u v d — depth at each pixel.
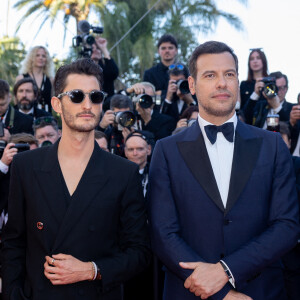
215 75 2.30
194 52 2.39
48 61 6.00
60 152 2.33
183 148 2.40
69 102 2.22
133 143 4.11
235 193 2.27
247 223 2.26
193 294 2.30
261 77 5.21
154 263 3.88
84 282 2.22
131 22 14.72
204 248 2.27
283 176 2.32
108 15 14.41
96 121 2.25
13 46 14.12
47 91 5.98
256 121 4.84
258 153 2.34
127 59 14.46
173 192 2.38
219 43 2.36
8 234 2.36
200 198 2.30
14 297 2.19
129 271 2.25
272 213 2.29
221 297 2.16
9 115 4.71
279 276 2.38
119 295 2.36
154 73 5.92
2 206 3.44
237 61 2.38
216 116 2.36
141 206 2.37
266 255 2.16
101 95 2.24
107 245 2.28
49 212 2.23
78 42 5.83
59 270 2.10
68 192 2.26
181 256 2.20
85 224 2.23
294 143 4.61
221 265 2.16
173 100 5.02
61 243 2.20
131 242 2.32
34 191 2.26
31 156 2.35
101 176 2.29
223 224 2.26
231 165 2.36
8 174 3.47
